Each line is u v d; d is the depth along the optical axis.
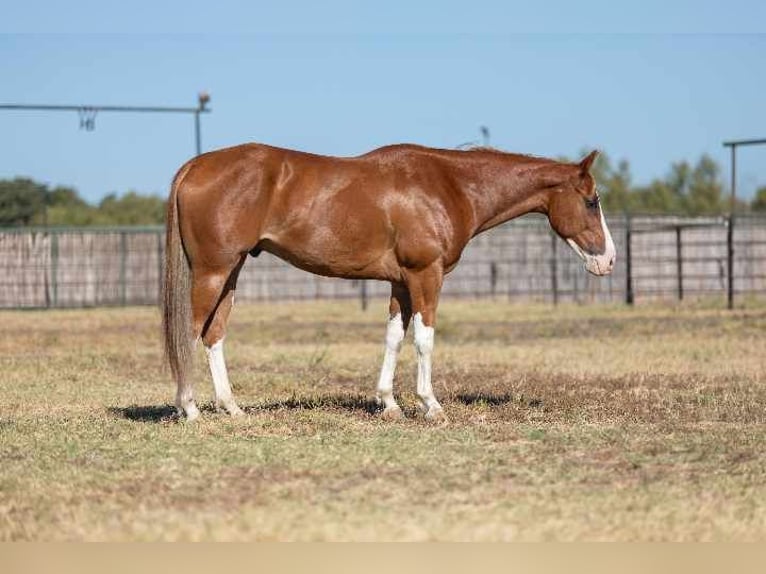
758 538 7.04
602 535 7.05
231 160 11.05
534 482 8.45
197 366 17.44
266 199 11.05
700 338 23.12
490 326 27.56
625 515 7.45
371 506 7.65
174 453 9.53
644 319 29.20
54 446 9.90
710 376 15.84
